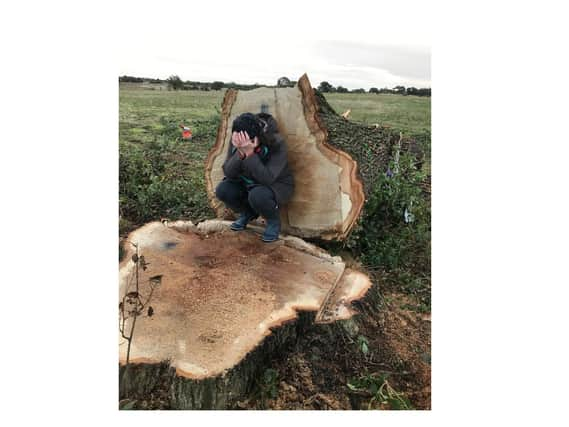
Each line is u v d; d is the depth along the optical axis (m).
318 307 3.03
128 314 2.91
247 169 3.57
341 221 3.83
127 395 2.75
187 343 2.78
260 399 2.81
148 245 3.54
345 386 3.04
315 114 3.70
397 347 3.31
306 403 2.90
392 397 3.05
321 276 3.31
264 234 3.71
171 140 5.68
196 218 4.56
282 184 3.71
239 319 2.90
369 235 4.29
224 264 3.37
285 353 2.95
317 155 3.75
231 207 3.85
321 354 3.05
